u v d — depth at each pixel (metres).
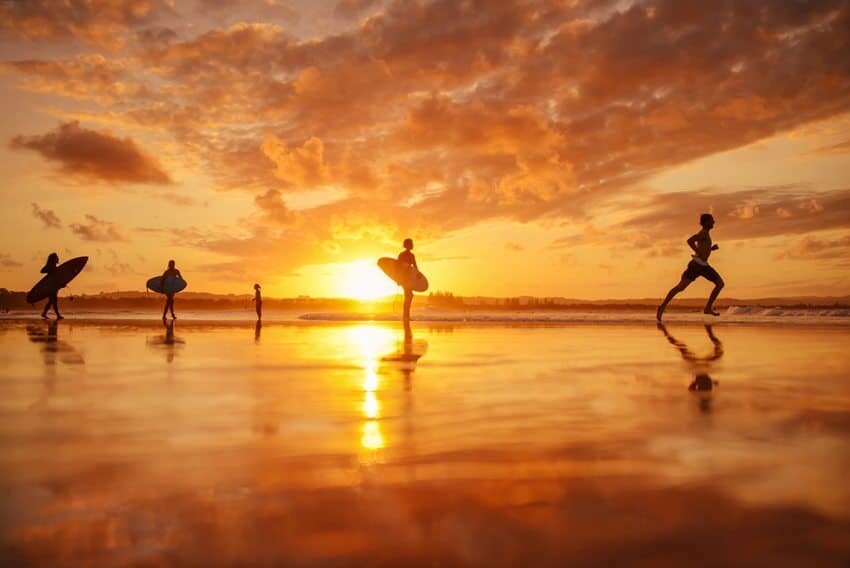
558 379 3.90
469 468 1.84
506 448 2.09
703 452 2.02
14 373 4.15
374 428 2.42
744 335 8.85
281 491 1.62
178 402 3.00
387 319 17.67
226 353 5.84
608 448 2.08
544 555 1.22
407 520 1.42
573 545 1.27
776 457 1.95
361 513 1.46
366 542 1.29
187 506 1.49
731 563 1.18
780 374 4.11
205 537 1.30
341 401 3.05
